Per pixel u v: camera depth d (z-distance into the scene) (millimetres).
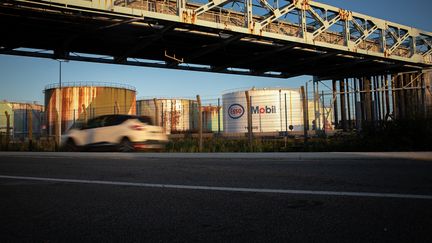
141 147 14648
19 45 28469
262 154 12500
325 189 5816
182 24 24734
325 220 4074
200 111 16688
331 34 37906
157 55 33688
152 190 6055
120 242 3506
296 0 30953
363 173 7500
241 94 34875
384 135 14383
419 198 5035
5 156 14914
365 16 37156
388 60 40375
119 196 5625
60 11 21250
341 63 40969
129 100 46281
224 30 26531
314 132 28000
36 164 10805
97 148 15641
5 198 5617
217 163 10156
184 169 8789
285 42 30984
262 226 3910
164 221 4191
